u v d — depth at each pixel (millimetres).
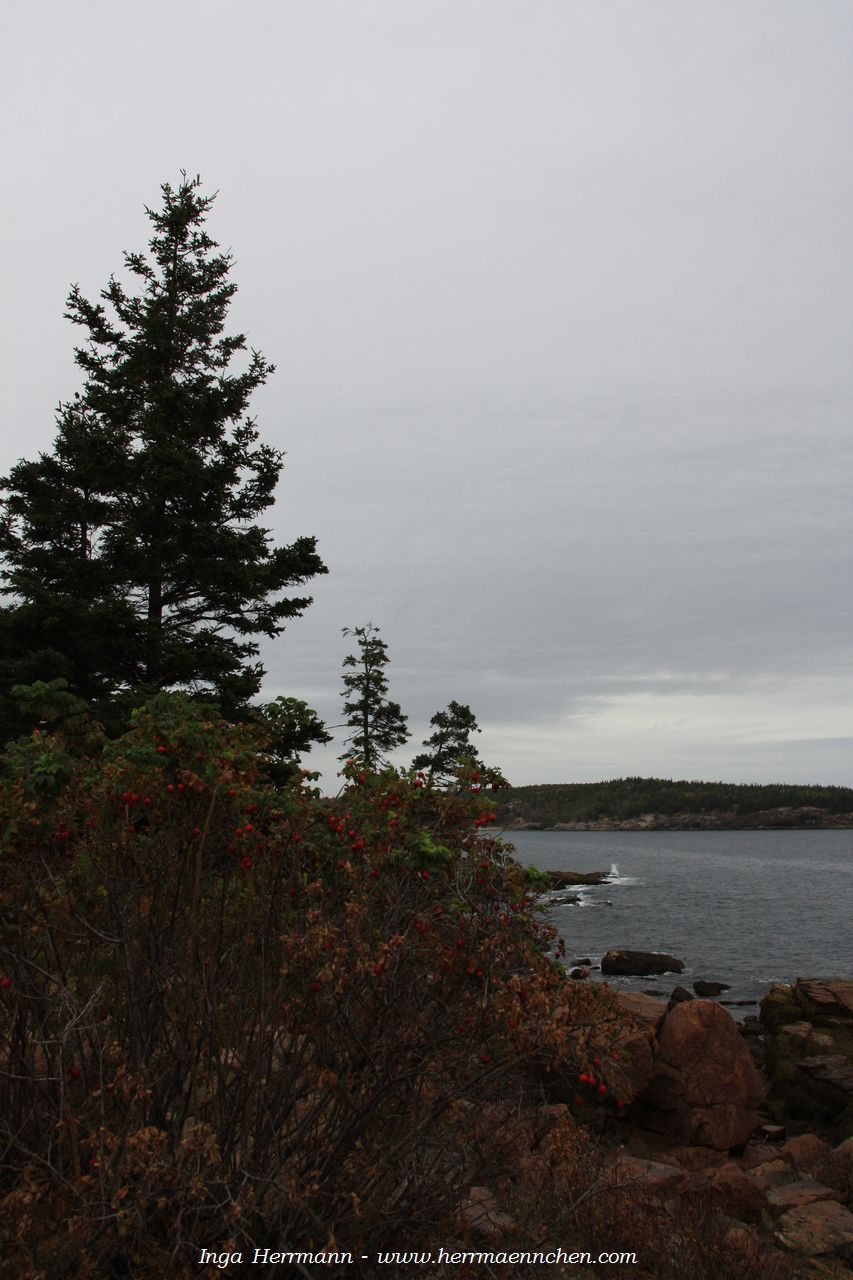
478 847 3822
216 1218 2992
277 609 16688
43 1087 3223
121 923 3432
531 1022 3406
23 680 12828
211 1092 3357
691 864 99500
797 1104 12672
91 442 15320
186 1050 3293
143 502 15242
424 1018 3371
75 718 5270
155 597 15516
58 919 3633
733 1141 8883
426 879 3789
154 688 12445
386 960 3262
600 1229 4383
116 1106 3188
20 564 15055
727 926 42406
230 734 4617
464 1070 3354
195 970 3439
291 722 4941
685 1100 8914
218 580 15414
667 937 38406
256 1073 3219
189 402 15547
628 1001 10180
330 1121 3314
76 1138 2943
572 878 70938
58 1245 2809
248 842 3756
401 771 4312
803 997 17484
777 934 39344
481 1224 3744
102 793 3811
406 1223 3273
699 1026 9266
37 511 15484
